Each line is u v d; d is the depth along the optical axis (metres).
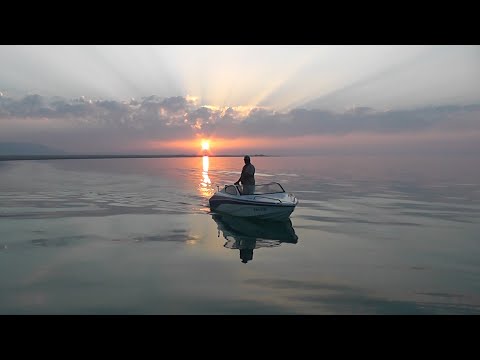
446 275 8.10
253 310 6.19
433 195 24.30
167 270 8.41
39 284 7.46
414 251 10.20
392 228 13.50
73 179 37.91
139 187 28.97
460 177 42.28
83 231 12.69
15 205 18.88
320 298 6.74
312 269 8.53
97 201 20.59
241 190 15.12
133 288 7.25
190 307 6.32
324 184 32.84
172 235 12.16
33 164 91.81
